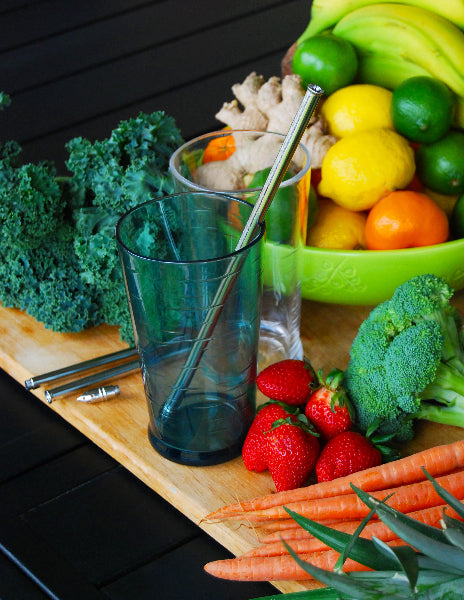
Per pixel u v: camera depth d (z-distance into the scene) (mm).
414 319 806
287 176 848
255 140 885
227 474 793
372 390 794
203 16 1807
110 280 918
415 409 794
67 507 791
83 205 971
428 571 578
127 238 768
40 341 988
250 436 778
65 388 886
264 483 783
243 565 686
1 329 1009
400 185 946
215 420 785
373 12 1071
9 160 941
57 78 1618
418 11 1068
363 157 922
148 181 903
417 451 817
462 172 982
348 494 737
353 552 598
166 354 756
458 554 555
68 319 962
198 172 906
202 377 768
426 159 999
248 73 1586
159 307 729
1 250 986
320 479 765
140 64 1647
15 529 764
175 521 778
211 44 1697
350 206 955
